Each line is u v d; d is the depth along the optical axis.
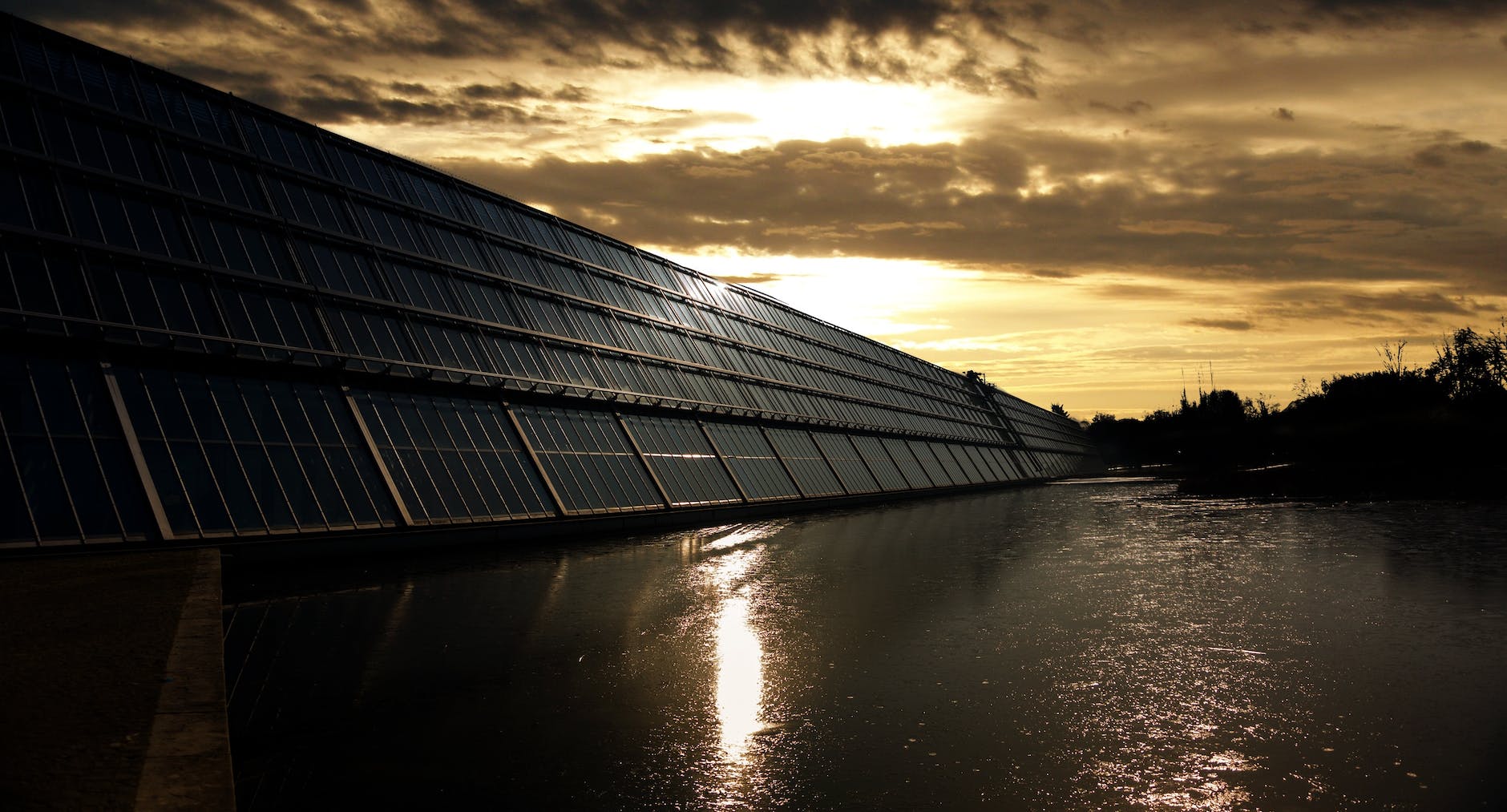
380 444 36.81
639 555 35.44
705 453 59.03
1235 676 16.03
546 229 60.12
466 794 10.82
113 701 10.99
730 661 17.48
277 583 27.45
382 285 43.06
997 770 11.55
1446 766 11.41
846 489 75.62
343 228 43.47
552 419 47.59
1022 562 33.25
